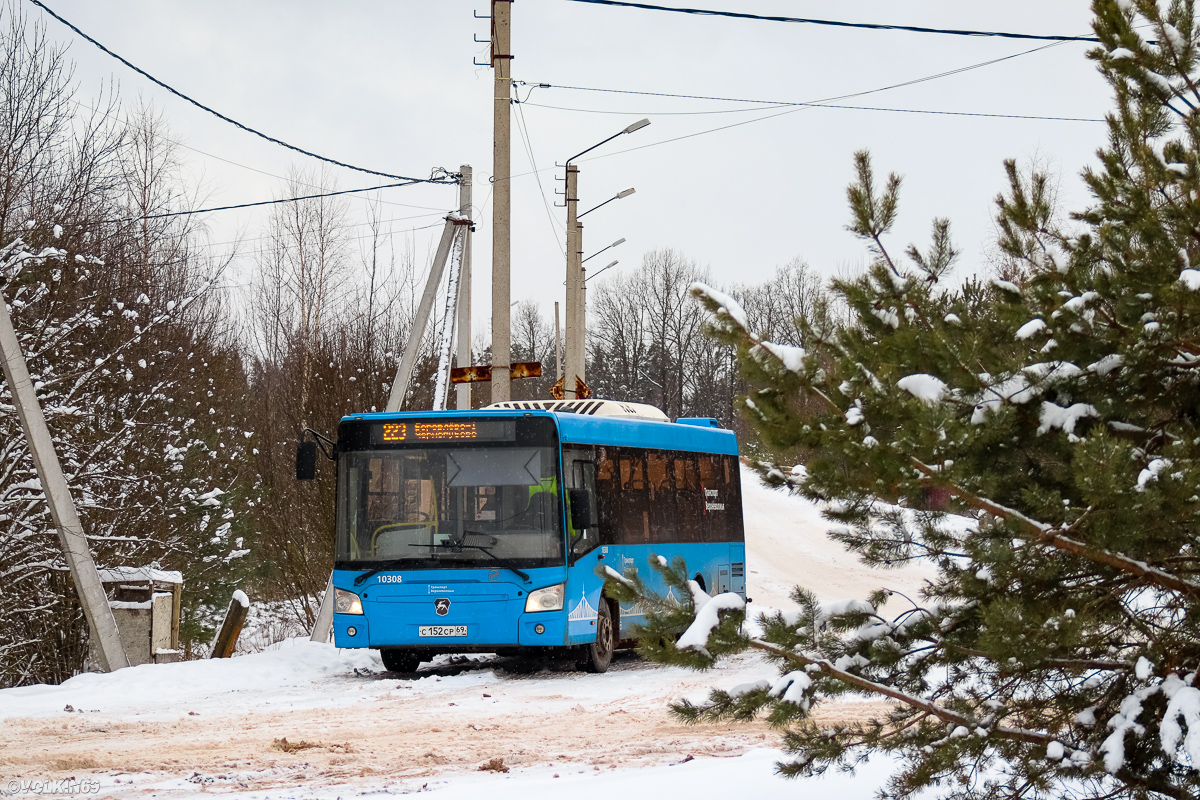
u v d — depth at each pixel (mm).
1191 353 7621
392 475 19422
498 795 9438
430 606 18922
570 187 50219
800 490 7484
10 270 22766
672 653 7273
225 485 34562
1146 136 7898
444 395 28078
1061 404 7742
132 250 33531
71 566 20750
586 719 14828
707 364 124438
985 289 8164
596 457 20578
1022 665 7156
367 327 36344
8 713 15625
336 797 9945
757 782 9445
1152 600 7648
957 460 7219
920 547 8055
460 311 29469
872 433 7258
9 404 23266
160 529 28109
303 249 64125
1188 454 7141
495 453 19281
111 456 25531
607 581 7645
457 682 18766
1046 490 7430
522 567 18828
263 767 11609
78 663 24750
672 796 9102
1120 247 7680
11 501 22891
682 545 23359
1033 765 7340
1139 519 6758
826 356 7469
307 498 30016
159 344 30438
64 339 24578
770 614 7746
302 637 28938
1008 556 7414
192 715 15422
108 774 11242
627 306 127875
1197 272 7305
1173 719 6734
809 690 7398
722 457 25906
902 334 7516
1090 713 7535
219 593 30984
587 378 129500
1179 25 7918
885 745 7602
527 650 21359
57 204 25750
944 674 7902
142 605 22562
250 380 62719
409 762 11852
